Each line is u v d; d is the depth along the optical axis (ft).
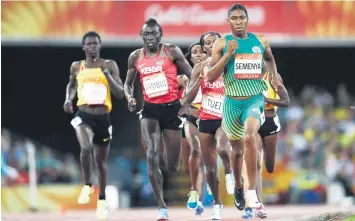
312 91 220.23
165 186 196.54
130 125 236.22
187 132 116.47
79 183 200.54
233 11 89.25
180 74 123.54
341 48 241.55
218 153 101.60
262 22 179.22
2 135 200.64
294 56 242.78
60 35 178.81
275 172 186.39
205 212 136.46
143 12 179.52
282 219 93.20
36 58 242.17
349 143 196.65
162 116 103.09
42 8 178.81
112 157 232.12
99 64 109.40
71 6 179.32
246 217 106.42
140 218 118.52
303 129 203.31
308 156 196.85
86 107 108.27
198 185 118.52
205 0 179.01
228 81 90.02
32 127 245.04
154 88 102.94
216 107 101.60
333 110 216.74
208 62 99.76
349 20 179.52
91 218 123.34
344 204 177.06
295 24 179.52
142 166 197.36
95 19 179.22
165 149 106.22
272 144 108.06
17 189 178.40
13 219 125.18
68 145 245.04
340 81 243.60
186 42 191.31
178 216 120.88
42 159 199.52
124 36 179.01
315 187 185.98
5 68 241.76
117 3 179.52
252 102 89.40
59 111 245.45
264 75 105.29
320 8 179.73
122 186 195.72
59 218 125.59
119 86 108.58
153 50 103.65
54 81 243.81
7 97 243.40
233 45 86.74
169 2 179.73
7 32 177.68
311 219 93.86
